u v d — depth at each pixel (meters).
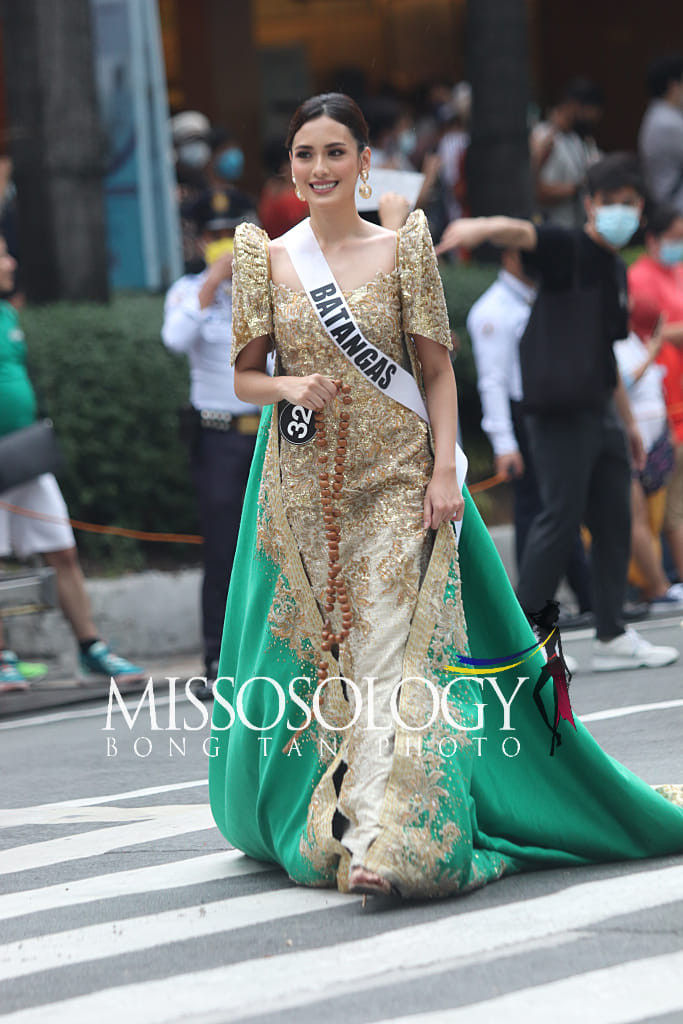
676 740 16.48
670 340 28.39
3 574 24.88
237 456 23.23
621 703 19.20
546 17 59.97
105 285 32.00
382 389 11.92
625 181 20.33
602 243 20.58
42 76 31.38
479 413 35.16
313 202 11.98
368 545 11.82
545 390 20.48
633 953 9.87
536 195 39.69
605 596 21.83
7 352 24.62
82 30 31.72
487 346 25.75
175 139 40.03
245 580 12.63
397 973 9.80
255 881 12.29
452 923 10.70
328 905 11.39
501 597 12.02
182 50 52.41
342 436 11.88
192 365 23.31
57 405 28.73
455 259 40.81
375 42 55.72
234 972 10.07
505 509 33.53
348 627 11.72
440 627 11.67
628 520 21.56
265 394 11.95
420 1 55.97
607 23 60.19
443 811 11.20
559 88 60.22
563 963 9.77
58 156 31.48
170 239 36.84
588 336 20.55
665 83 38.34
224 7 52.81
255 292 12.10
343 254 12.05
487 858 11.70
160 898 12.05
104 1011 9.53
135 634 27.75
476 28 37.34
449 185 42.56
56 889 12.67
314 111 11.98
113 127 36.66
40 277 31.72
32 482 24.56
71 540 24.91
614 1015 8.91
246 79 53.31
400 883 11.02
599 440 20.86
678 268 29.30
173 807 15.52
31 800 16.66
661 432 27.55
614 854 12.19
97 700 23.81
